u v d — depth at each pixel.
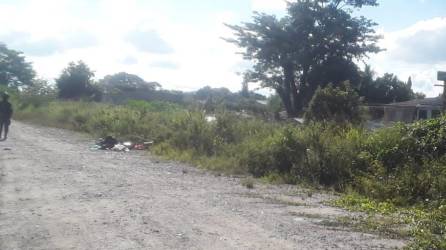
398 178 12.80
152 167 16.81
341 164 14.64
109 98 67.25
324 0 57.84
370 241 7.93
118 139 25.34
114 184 12.57
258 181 14.98
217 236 7.83
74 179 13.01
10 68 92.69
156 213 9.34
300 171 15.14
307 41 56.31
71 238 7.52
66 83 61.66
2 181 12.20
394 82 68.12
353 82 57.22
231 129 21.02
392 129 15.27
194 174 15.72
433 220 9.34
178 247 7.20
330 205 11.20
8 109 23.14
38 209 9.37
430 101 42.62
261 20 58.66
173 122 24.22
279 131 17.83
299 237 7.99
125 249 7.04
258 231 8.25
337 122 19.52
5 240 7.34
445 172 12.42
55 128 33.66
